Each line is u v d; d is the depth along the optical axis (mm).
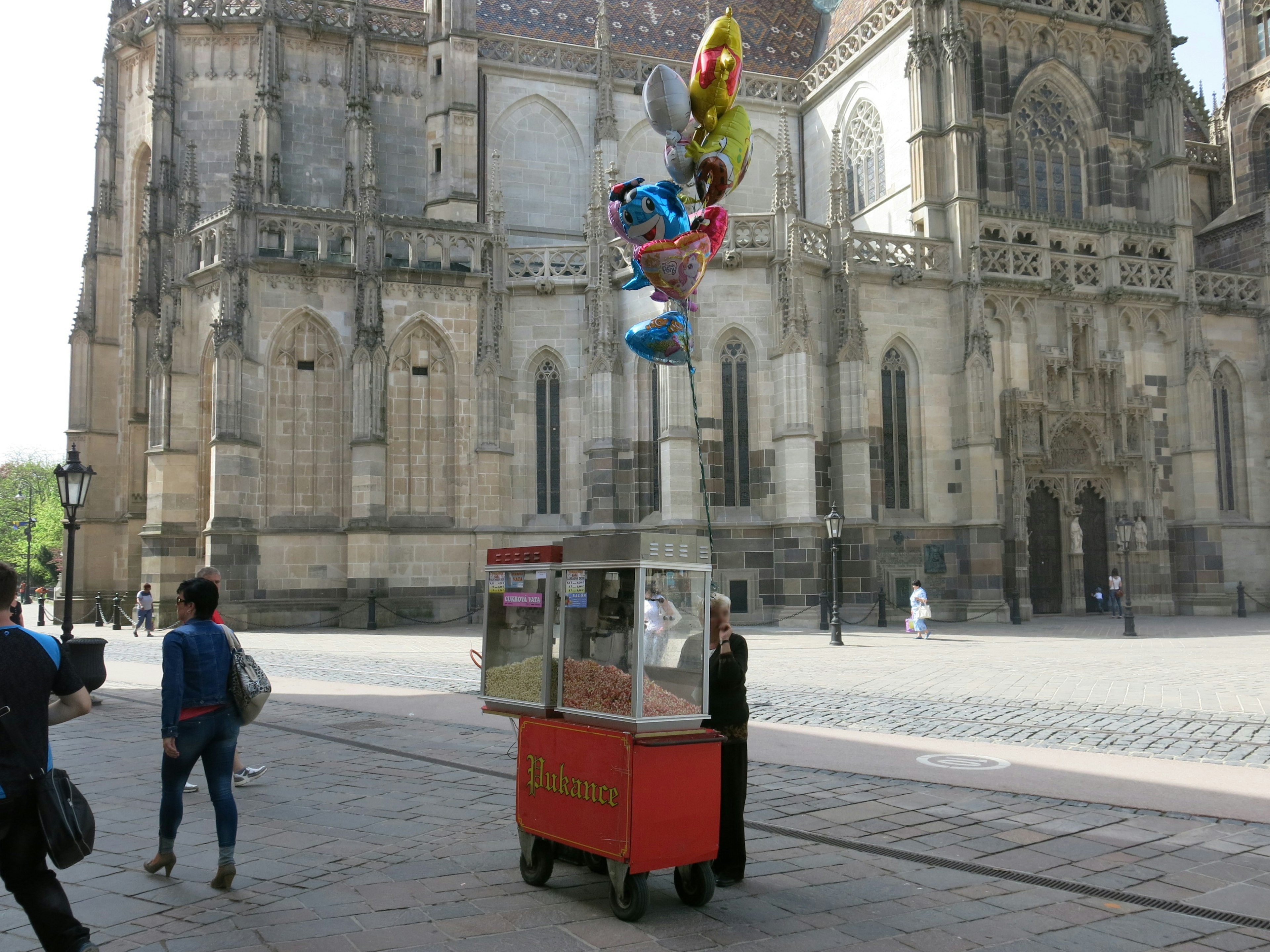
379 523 38469
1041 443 44156
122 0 48906
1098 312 46531
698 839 7539
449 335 40875
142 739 14914
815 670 23672
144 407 46188
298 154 46281
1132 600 45531
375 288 39469
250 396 38062
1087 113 48125
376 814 10469
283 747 14242
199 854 8984
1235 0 56156
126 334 47906
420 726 16047
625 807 7266
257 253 38719
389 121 47688
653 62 52094
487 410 40812
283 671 24109
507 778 12180
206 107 45719
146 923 7172
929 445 42406
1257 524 49531
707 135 11000
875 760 13227
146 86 47969
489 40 49062
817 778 12203
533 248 42781
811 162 53594
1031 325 44656
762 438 39781
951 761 13156
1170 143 48094
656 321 10711
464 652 29156
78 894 7848
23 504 130500
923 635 33375
